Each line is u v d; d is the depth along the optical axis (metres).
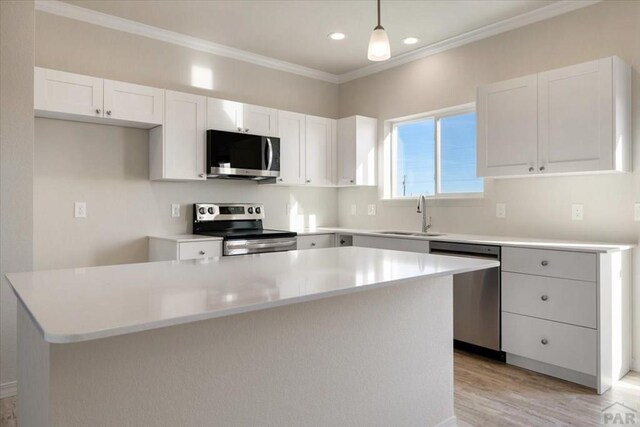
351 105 5.01
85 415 1.18
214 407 1.42
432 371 2.14
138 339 1.26
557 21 3.30
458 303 3.25
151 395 1.29
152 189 3.74
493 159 3.26
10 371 2.49
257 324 1.51
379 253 2.41
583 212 3.15
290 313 1.60
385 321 1.93
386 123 4.65
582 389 2.60
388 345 1.95
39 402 1.25
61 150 3.28
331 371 1.73
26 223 2.52
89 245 3.41
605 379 2.58
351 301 1.80
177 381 1.34
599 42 3.08
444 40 3.97
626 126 2.84
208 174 3.72
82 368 1.17
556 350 2.72
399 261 2.06
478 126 3.36
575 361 2.63
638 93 2.88
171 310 1.10
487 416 2.29
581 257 2.60
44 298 1.24
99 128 3.46
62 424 1.15
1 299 2.45
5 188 2.46
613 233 3.00
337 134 4.74
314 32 3.81
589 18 3.13
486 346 3.08
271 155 4.07
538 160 3.01
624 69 2.83
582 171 2.82
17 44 2.50
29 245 2.53
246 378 1.49
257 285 1.44
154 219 3.75
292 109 4.72
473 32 3.76
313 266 1.88
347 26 3.69
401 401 2.00
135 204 3.64
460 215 3.96
